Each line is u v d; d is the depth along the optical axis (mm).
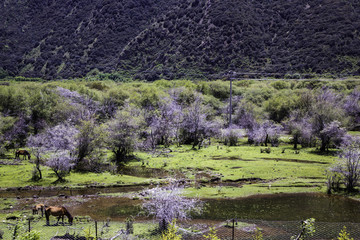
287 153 59938
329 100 87875
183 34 187375
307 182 40094
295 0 190250
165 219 24812
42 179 41562
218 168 47906
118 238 22453
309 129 65125
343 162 38094
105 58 194750
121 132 53000
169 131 70688
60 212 25422
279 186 38875
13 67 188625
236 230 24594
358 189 37281
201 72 157125
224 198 34344
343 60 140250
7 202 32500
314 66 143000
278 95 105938
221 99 114625
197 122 69938
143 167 49594
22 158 53469
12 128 63156
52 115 74500
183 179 41812
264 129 71938
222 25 178750
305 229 15578
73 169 47375
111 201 33531
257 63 156500
